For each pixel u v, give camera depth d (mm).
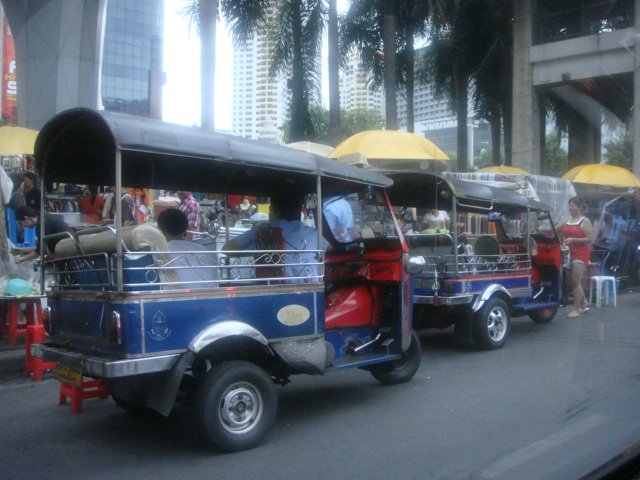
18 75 19125
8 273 7645
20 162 14992
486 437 4594
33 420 5418
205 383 4398
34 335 6730
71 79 18828
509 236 9320
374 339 6102
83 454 4543
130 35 51125
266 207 14336
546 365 6754
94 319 4422
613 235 10492
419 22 16562
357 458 4328
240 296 4613
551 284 9352
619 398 4922
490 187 8383
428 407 5516
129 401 4879
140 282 4379
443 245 8195
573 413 4777
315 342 5117
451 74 15375
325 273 6406
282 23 16922
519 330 9117
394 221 6031
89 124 4453
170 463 4324
